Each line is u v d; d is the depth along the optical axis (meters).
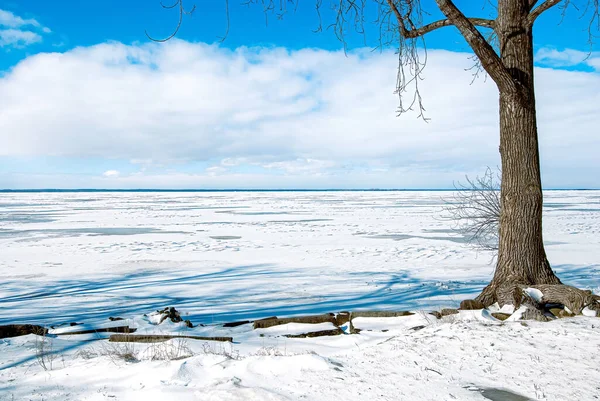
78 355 4.87
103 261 17.34
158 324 6.79
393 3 5.61
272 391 3.12
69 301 10.80
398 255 18.23
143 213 45.72
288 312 9.27
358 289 11.74
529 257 5.93
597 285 11.69
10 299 11.19
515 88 5.74
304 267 15.73
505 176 6.14
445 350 3.91
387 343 4.32
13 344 5.42
